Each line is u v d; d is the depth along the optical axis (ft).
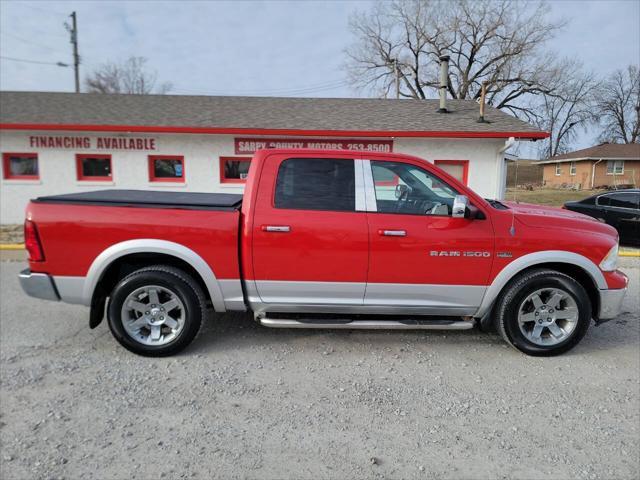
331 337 13.85
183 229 11.75
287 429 8.94
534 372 11.64
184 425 9.01
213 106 43.65
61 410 9.42
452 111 43.29
